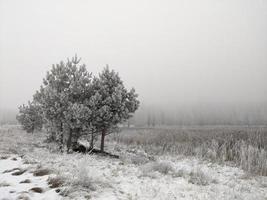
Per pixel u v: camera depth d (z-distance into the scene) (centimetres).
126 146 2072
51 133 1491
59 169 745
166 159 1453
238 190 768
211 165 1312
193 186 738
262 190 813
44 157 998
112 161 1091
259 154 1367
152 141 2412
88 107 1247
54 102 1244
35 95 1683
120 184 670
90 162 945
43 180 638
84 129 1277
